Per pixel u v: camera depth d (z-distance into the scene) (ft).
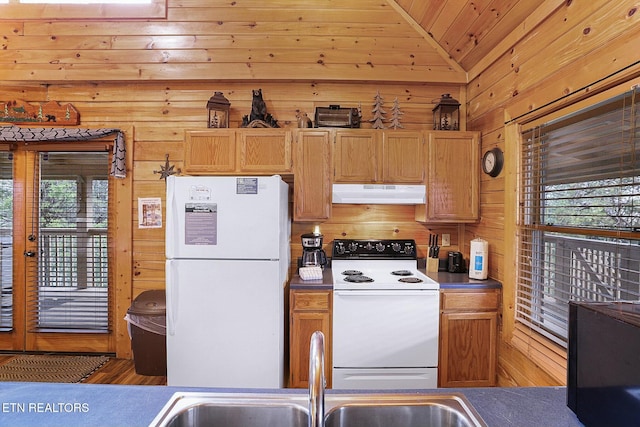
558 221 6.15
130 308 8.71
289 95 9.86
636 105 4.49
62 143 9.96
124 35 9.59
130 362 9.61
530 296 6.78
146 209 9.94
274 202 7.39
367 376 7.66
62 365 9.36
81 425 2.74
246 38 9.52
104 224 10.04
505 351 7.51
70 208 10.05
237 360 7.41
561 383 5.52
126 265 9.92
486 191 8.45
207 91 9.95
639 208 4.49
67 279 10.03
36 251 10.05
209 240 7.38
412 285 7.70
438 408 3.13
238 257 7.38
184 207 7.38
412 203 8.69
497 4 6.96
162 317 8.58
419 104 9.89
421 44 9.55
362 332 7.63
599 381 2.63
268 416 3.14
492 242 8.16
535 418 2.87
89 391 3.30
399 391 3.34
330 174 8.66
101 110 9.98
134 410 2.98
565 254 5.97
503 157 7.64
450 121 9.26
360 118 9.67
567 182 5.77
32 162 10.05
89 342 10.02
